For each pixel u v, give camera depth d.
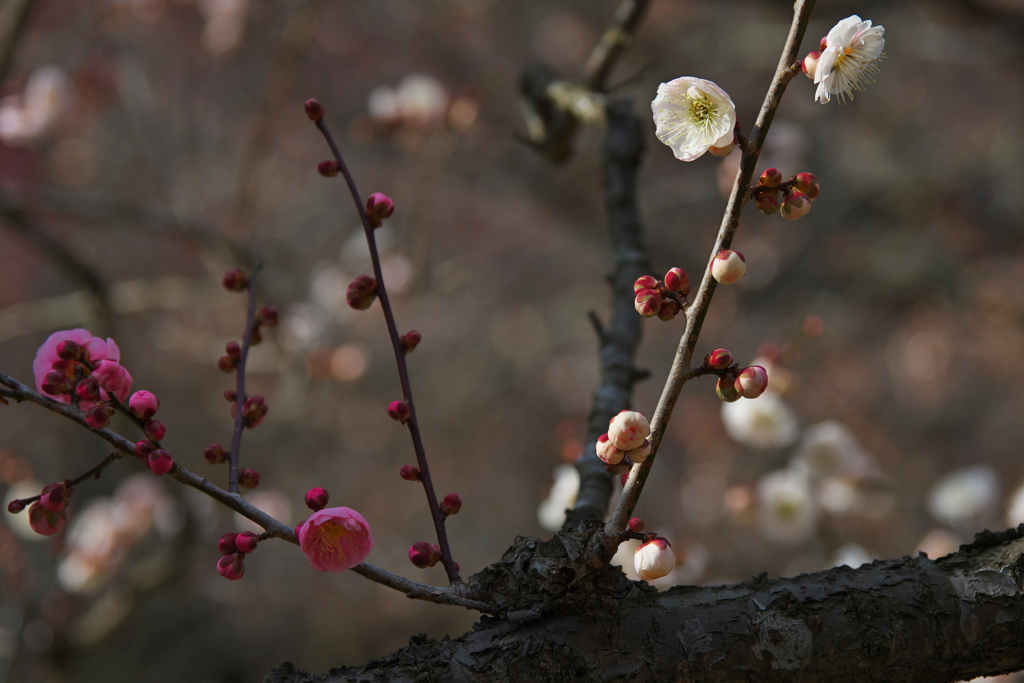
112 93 4.66
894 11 5.14
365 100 6.89
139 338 6.50
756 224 7.25
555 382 8.15
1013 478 6.93
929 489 6.64
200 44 5.59
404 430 7.20
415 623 6.64
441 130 4.12
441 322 7.79
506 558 1.14
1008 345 7.04
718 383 1.01
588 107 2.34
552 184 6.50
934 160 7.20
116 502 3.76
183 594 5.34
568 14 7.01
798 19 0.97
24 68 4.55
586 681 1.08
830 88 0.98
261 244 5.54
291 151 6.59
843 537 4.36
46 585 4.22
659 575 1.05
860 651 1.11
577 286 8.09
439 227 7.62
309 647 6.64
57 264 3.77
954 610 1.13
